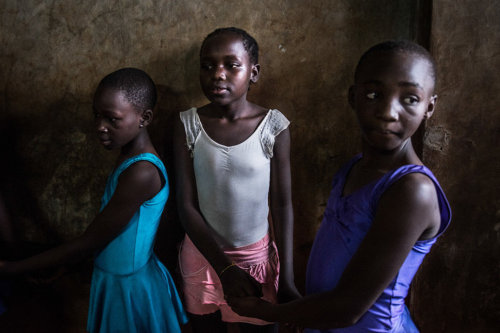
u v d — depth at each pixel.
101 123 1.47
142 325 1.60
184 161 1.63
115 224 1.47
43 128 1.95
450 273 1.73
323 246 1.13
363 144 1.08
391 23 1.65
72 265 1.98
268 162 1.62
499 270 1.69
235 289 1.34
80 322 2.09
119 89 1.45
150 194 1.50
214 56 1.44
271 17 1.71
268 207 1.77
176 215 1.94
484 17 1.47
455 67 1.51
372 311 1.04
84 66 1.85
